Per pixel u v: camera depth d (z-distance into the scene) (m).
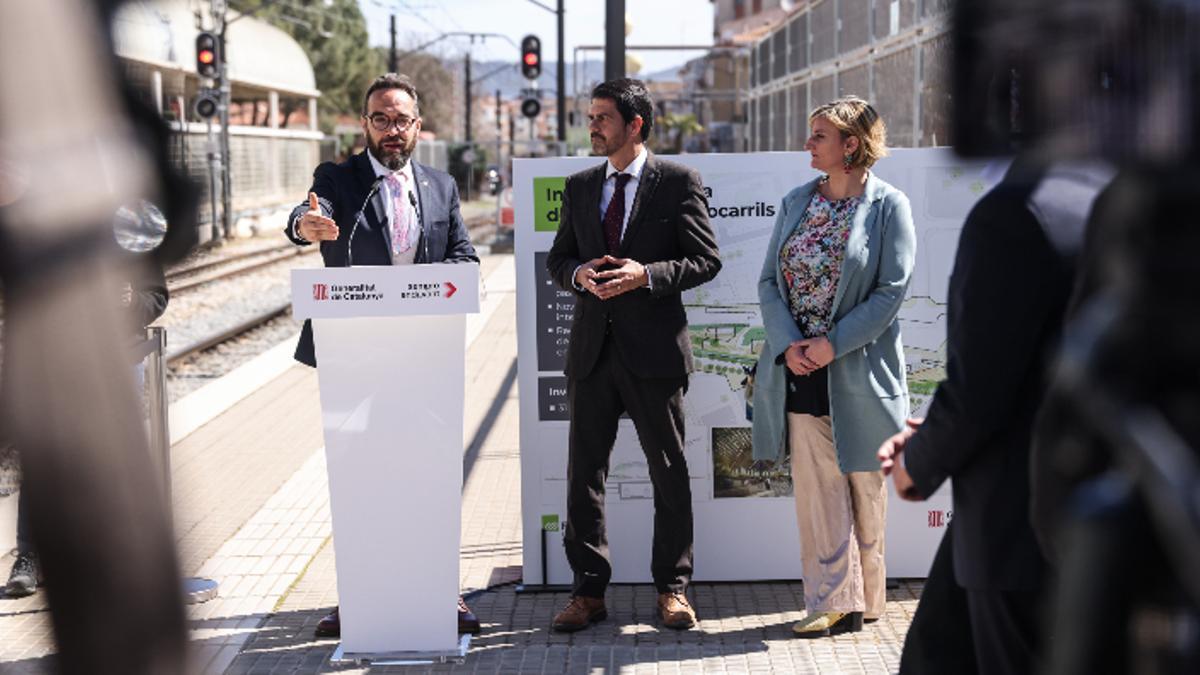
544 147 34.59
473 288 4.43
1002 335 2.51
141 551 1.22
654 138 44.34
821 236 4.77
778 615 5.22
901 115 8.25
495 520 6.88
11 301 1.14
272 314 18.31
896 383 4.80
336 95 72.94
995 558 2.68
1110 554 1.71
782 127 16.19
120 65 1.19
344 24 73.44
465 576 5.86
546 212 5.46
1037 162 2.11
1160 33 1.68
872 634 4.98
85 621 1.21
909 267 4.71
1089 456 1.89
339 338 4.52
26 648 1.25
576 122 41.09
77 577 1.20
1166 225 1.67
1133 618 1.73
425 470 4.61
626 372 4.89
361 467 4.61
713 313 5.46
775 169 5.38
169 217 1.25
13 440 1.16
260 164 37.97
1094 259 1.97
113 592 1.21
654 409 4.92
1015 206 2.48
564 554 5.61
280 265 27.28
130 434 1.21
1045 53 1.83
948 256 5.38
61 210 1.15
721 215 5.41
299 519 6.81
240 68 37.00
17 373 1.15
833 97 11.95
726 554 5.61
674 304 4.94
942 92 1.99
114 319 1.19
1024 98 1.89
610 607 5.34
